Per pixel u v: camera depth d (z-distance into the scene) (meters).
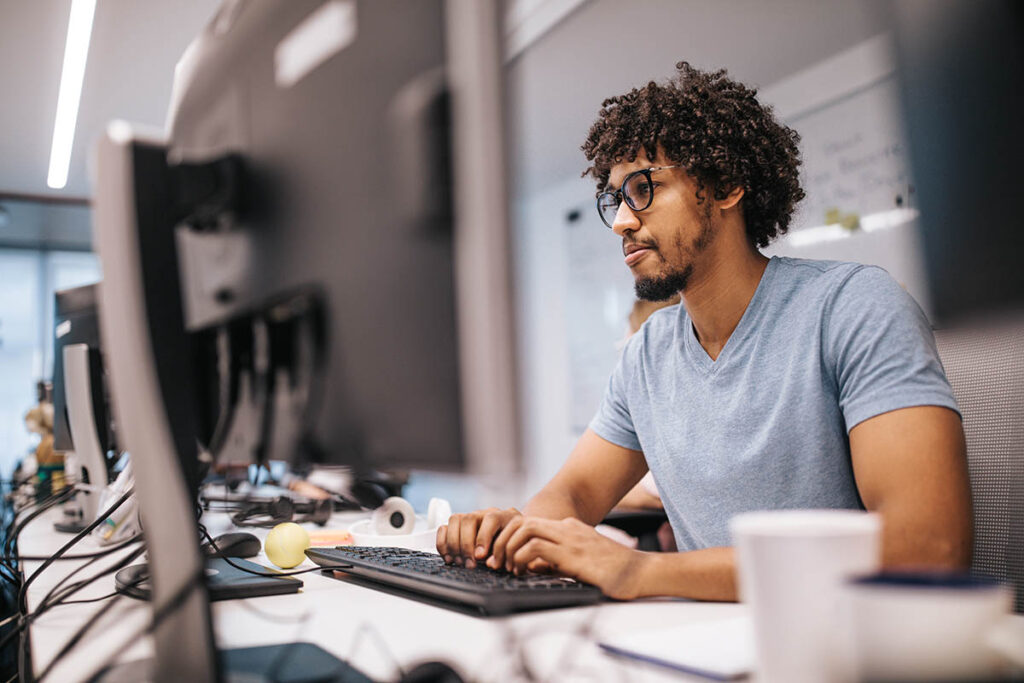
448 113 0.49
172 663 0.54
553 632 0.68
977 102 1.92
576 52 3.22
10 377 6.68
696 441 1.17
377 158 0.53
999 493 1.05
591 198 4.65
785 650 0.40
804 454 1.06
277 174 0.61
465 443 0.48
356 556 0.99
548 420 5.03
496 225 0.48
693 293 1.19
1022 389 1.06
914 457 0.86
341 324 0.56
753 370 1.13
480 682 0.54
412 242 0.51
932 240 1.99
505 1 0.49
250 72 0.63
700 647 0.58
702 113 1.18
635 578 0.80
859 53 2.91
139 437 0.58
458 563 0.94
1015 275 1.79
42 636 0.74
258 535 1.46
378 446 0.53
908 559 0.79
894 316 0.99
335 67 0.56
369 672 0.57
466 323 0.48
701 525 1.16
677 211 1.16
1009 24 1.87
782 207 1.28
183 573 0.55
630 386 1.32
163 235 0.61
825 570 0.40
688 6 2.84
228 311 0.66
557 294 4.94
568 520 0.89
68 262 6.91
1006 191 1.85
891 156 2.74
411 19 0.51
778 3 2.74
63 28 3.26
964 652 0.33
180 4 3.10
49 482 2.13
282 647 0.65
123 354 0.59
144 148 0.61
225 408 0.67
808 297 1.11
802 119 3.17
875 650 0.34
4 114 4.11
